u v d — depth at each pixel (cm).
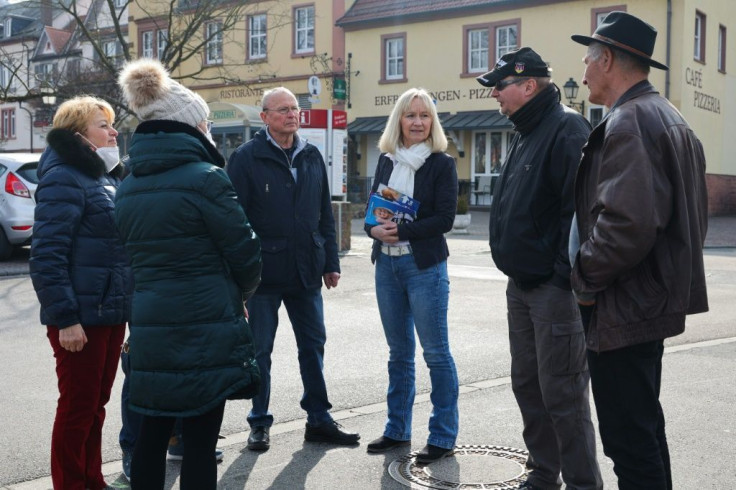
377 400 619
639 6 2803
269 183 514
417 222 485
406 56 3284
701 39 2938
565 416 396
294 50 3562
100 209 402
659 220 309
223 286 340
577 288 323
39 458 491
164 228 333
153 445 347
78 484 412
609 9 2839
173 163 338
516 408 590
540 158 392
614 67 335
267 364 514
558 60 2942
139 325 338
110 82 2831
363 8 3406
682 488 436
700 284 324
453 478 455
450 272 1391
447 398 485
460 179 3241
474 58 3145
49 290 385
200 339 333
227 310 339
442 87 3206
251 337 348
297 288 518
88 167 401
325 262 543
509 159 414
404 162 491
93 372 406
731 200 3134
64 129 402
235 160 518
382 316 509
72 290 391
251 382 342
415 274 488
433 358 487
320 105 3500
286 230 515
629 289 318
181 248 333
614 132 314
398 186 493
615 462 330
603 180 316
